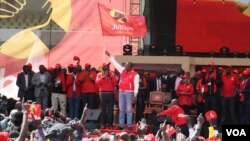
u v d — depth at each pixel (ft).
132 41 199.93
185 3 206.49
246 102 177.17
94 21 194.18
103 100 163.73
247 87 176.86
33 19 194.29
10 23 193.98
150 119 170.19
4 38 193.26
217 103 178.60
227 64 198.39
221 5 207.41
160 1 201.98
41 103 173.47
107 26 178.19
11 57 192.13
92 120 166.50
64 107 173.68
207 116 120.37
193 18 207.10
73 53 193.57
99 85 163.94
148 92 177.27
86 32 194.08
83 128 97.86
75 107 173.47
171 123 161.89
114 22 178.19
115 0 196.24
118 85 168.86
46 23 193.98
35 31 193.57
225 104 178.09
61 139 91.20
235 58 198.59
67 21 194.29
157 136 109.50
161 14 202.08
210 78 178.19
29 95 174.09
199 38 206.18
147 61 192.85
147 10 200.75
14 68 191.93
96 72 173.27
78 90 172.55
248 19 207.00
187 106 174.81
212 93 178.09
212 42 206.90
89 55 193.88
